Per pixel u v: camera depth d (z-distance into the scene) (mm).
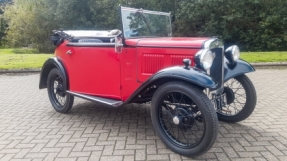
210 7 16828
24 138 3811
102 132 3982
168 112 3475
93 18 19812
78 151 3389
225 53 3996
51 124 4352
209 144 2982
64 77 4688
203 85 2932
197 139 3354
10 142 3686
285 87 6699
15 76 8930
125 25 3885
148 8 17625
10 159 3219
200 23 18078
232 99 4160
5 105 5512
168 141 3348
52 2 21062
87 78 4402
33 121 4508
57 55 4977
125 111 4969
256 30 16969
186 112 3238
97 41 4641
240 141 3590
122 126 4215
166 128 3451
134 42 3783
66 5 19766
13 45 24516
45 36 22000
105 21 19203
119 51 3854
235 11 16594
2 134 3965
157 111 3393
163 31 4484
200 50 3227
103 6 18984
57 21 20828
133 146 3502
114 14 18250
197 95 2998
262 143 3523
